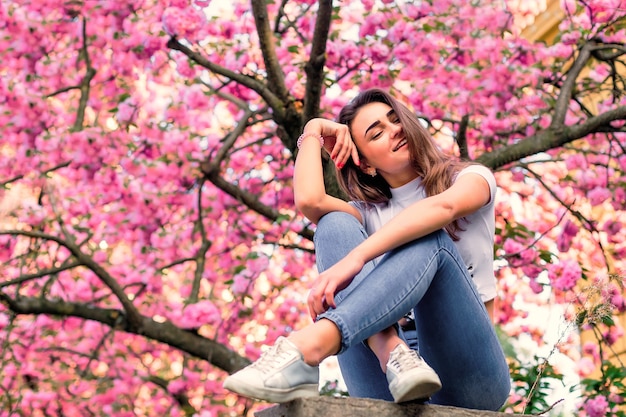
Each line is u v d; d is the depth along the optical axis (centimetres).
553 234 782
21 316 753
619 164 753
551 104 723
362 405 226
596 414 590
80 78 732
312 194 278
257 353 771
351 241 257
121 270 756
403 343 242
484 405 270
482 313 260
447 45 677
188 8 658
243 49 705
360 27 672
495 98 662
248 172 769
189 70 702
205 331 774
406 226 244
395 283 238
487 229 278
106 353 773
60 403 756
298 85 698
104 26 687
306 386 227
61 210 728
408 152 284
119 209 705
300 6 728
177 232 730
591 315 310
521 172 760
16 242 721
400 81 727
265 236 764
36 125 686
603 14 737
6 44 691
